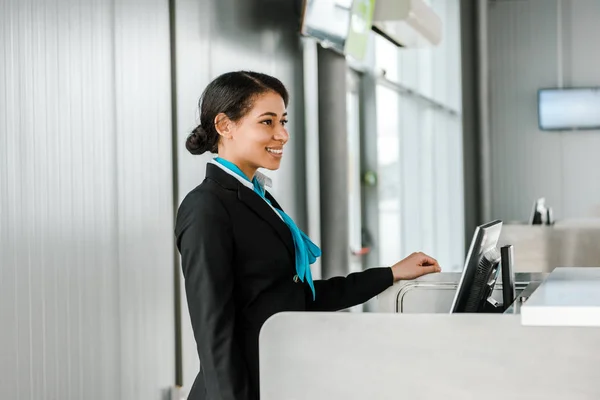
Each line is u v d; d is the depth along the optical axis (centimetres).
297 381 194
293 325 194
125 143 283
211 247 200
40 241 235
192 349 329
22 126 228
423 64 772
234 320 200
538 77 988
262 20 414
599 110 966
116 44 279
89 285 260
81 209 256
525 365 182
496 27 997
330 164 483
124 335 280
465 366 185
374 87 656
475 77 947
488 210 953
